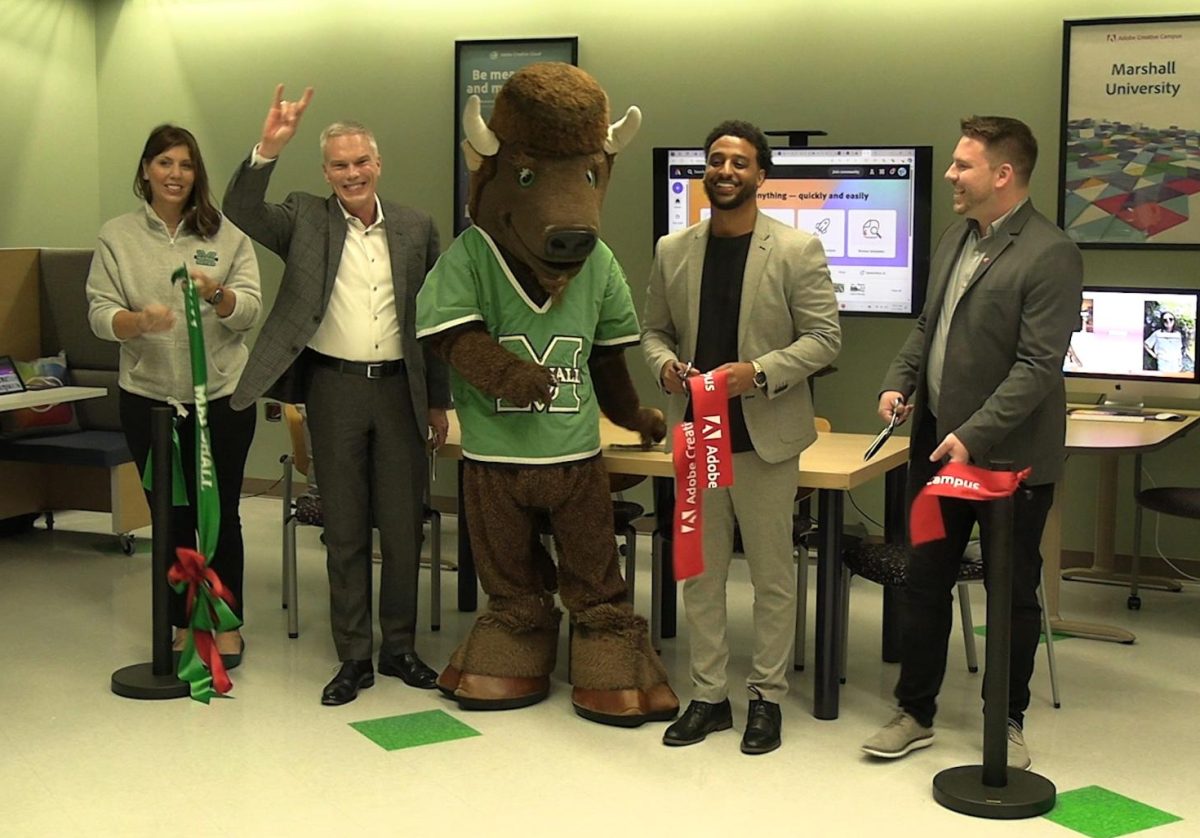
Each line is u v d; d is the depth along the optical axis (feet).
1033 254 10.91
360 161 13.19
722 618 12.34
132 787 11.00
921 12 19.19
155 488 13.37
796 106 19.94
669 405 12.46
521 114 11.84
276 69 23.04
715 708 12.33
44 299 20.90
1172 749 12.19
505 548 12.96
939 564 11.64
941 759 11.80
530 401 12.07
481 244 12.39
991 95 18.97
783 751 11.98
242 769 11.42
